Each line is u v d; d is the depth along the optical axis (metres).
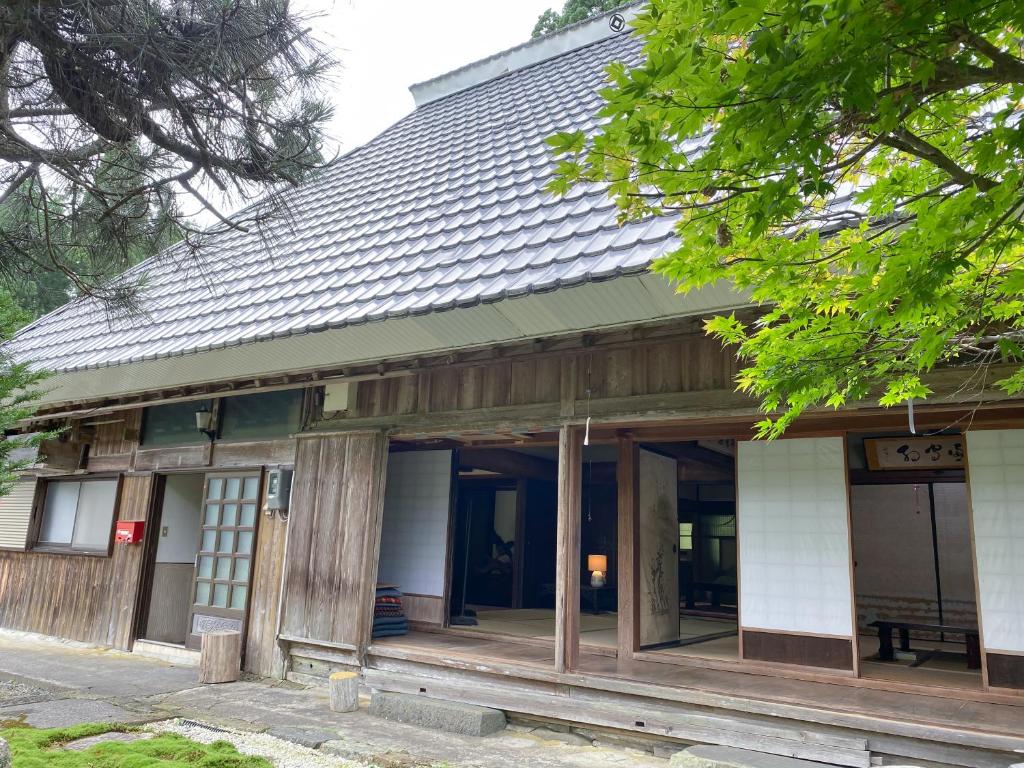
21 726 5.41
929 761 4.21
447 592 8.09
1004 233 2.13
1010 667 4.77
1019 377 3.08
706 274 2.61
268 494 8.03
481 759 4.84
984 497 4.99
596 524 11.89
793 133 1.79
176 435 9.31
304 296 7.20
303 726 5.61
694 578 11.83
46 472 10.42
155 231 4.35
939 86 1.88
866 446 9.01
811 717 4.56
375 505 7.09
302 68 4.02
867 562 10.11
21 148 3.69
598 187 6.40
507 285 5.29
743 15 1.65
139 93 3.65
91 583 9.73
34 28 3.32
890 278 1.99
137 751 4.62
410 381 7.20
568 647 5.70
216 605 8.30
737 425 6.31
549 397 6.21
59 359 9.17
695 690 5.09
